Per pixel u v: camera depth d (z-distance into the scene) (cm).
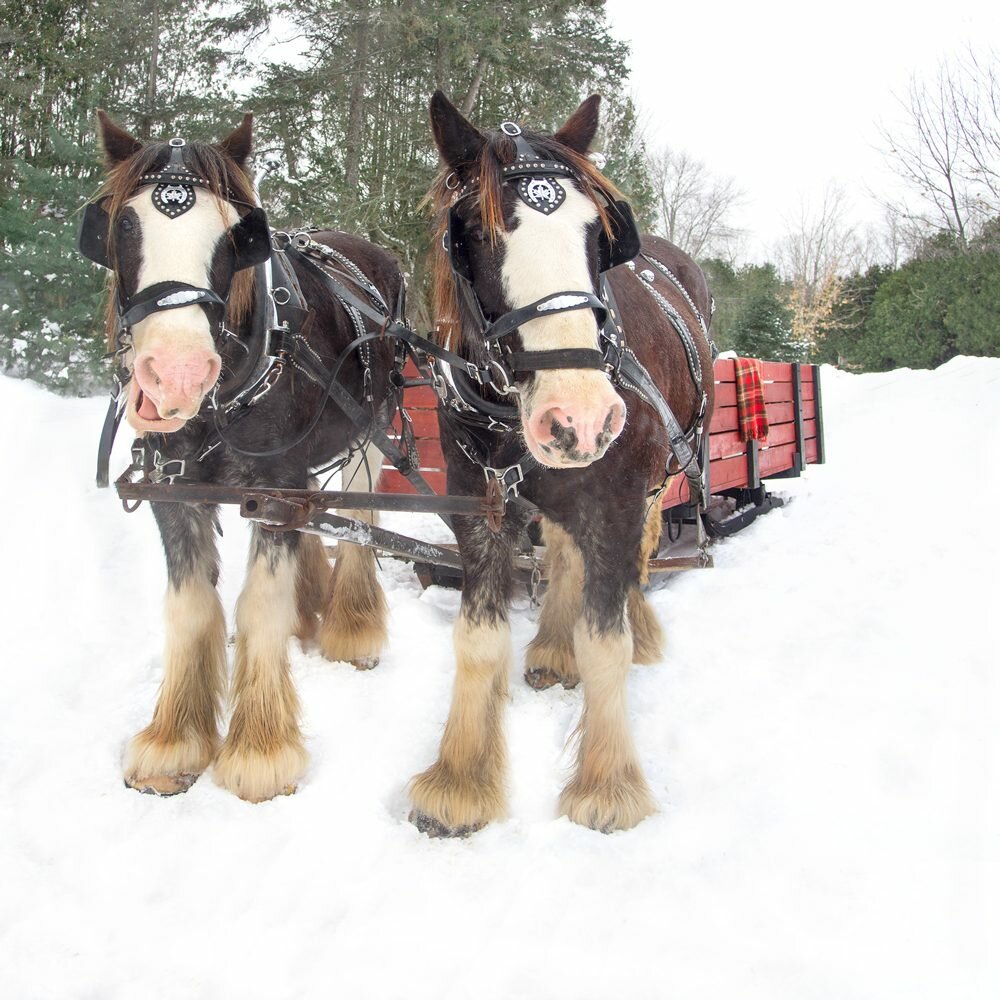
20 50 1411
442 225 244
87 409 873
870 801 257
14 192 1153
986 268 1669
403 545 306
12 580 464
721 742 300
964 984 191
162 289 221
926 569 438
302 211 1242
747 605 419
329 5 1211
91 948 211
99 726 314
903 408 1105
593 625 260
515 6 1223
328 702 339
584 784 263
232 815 264
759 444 530
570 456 194
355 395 331
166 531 286
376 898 227
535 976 198
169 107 1330
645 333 281
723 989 192
